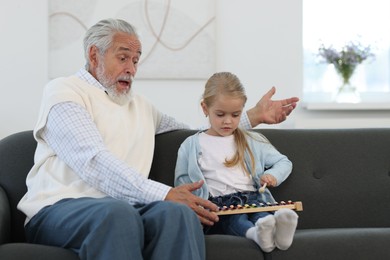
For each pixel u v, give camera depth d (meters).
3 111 3.67
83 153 1.96
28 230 1.97
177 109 3.75
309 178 2.34
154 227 1.70
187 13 3.72
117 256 1.61
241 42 3.77
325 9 3.96
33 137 2.30
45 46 3.68
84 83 2.16
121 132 2.13
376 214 2.33
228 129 2.22
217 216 1.94
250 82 3.77
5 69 3.66
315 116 3.83
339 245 1.90
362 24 3.98
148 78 3.72
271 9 3.77
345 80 3.83
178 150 2.30
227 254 1.83
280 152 2.36
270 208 2.01
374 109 3.81
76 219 1.75
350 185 2.34
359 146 2.38
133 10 3.70
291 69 3.79
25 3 3.66
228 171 2.21
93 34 2.19
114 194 1.93
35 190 2.03
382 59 4.00
